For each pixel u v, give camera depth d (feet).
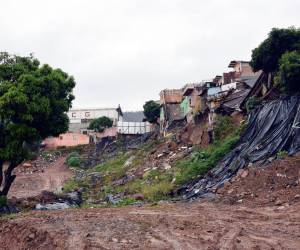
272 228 46.03
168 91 217.77
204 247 38.01
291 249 36.78
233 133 108.17
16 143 80.53
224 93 138.10
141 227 48.19
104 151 225.56
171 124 199.72
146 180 111.55
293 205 59.21
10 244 47.19
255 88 114.83
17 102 78.48
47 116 82.99
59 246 41.19
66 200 89.45
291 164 70.95
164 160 130.93
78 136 258.57
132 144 221.66
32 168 200.34
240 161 84.53
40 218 57.36
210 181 86.22
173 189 91.04
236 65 165.89
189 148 132.67
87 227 49.14
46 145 254.27
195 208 64.69
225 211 59.62
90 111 309.22
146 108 241.35
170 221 51.44
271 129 87.71
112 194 104.12
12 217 61.36
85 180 146.00
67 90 90.68
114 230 46.91
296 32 102.53
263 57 105.81
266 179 71.00
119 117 319.88
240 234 43.06
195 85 191.31
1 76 84.43
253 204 64.13
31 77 82.23
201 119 145.59
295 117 82.17
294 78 87.30
